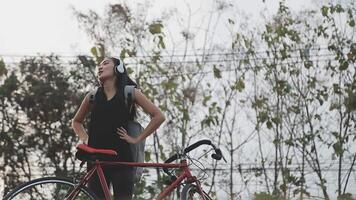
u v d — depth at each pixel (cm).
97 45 1423
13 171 2216
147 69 1482
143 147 475
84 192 434
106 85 473
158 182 1190
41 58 2247
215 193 1292
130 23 1473
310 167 1485
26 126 2247
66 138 2247
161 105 1457
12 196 423
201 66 1513
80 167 450
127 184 461
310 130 1501
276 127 1510
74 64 2195
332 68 1516
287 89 1507
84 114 486
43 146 2247
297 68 1530
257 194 1167
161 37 1436
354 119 1488
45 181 430
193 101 1469
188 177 464
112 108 462
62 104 2228
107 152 439
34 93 2216
